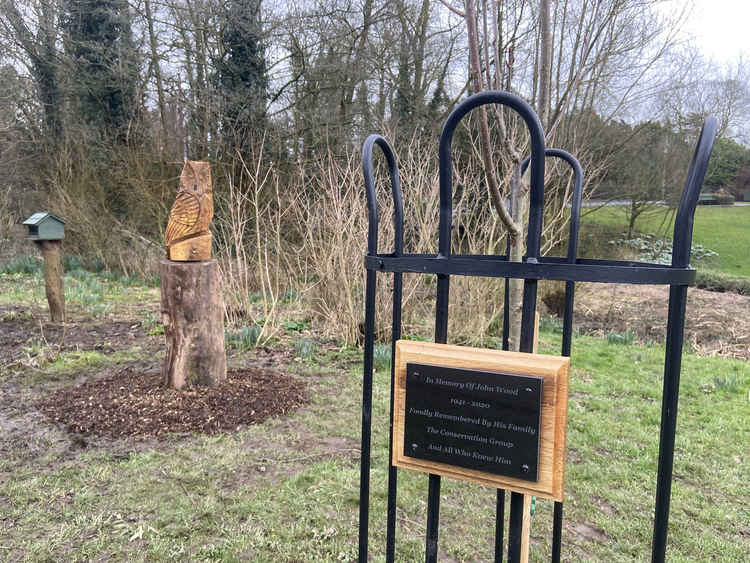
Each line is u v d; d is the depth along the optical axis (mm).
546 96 1819
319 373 4578
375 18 11492
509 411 1093
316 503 2520
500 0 2057
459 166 6684
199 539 2219
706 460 3145
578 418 3756
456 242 5926
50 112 11562
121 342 5391
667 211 11273
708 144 965
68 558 2076
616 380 4699
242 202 7344
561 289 7832
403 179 5680
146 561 2070
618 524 2443
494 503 2617
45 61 11328
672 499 2686
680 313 984
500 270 1113
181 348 3725
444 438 1172
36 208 11281
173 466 2834
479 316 5680
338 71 11086
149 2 11141
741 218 16500
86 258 10109
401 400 1222
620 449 3266
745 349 6488
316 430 3373
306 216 6469
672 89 9445
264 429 3348
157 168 9781
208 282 3727
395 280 1271
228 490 2609
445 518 2465
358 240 5461
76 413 3432
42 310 6582
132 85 11336
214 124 10117
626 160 10711
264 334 5402
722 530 2426
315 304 6051
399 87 11750
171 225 3670
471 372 1127
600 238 11102
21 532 2234
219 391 3766
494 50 1915
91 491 2566
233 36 10703
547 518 2506
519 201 1937
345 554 2148
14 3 11203
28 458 2893
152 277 9164
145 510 2418
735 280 10539
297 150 8523
